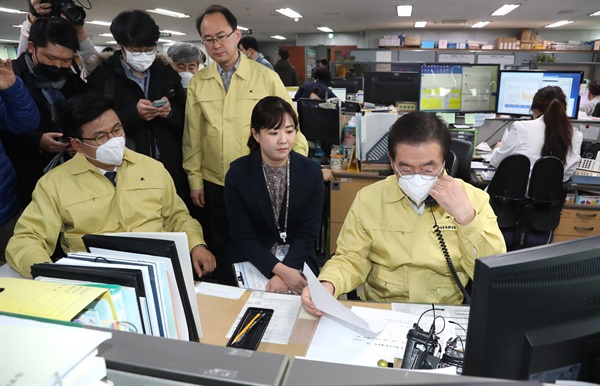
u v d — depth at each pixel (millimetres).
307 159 1796
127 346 507
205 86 2182
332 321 1153
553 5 7734
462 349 1016
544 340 629
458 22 10883
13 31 11805
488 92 3393
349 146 3043
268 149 1640
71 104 1442
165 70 2229
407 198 1319
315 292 1068
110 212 1586
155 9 8664
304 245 1769
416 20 10570
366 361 983
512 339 638
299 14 9617
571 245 664
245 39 4660
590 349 654
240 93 2148
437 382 438
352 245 1397
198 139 2262
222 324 1170
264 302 1278
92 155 1496
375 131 2789
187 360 483
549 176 2316
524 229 2449
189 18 10188
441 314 1174
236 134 2160
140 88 2133
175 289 905
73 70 2230
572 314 647
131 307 804
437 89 3307
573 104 3186
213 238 2398
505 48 10156
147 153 2152
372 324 1117
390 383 442
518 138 2623
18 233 1463
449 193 1101
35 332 508
